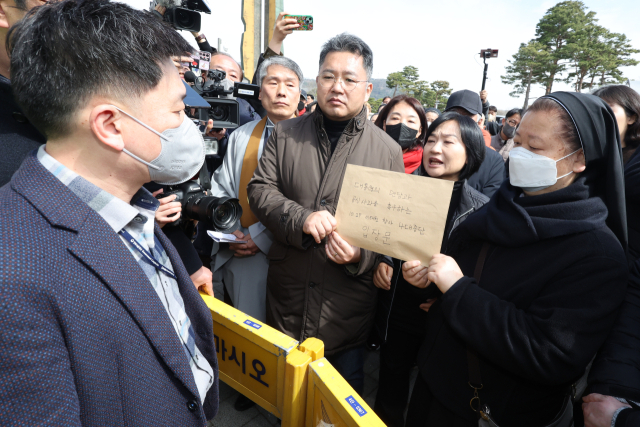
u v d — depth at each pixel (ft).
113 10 1.87
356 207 4.11
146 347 2.10
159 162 2.18
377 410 6.09
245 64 36.63
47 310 1.59
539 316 3.03
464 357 3.58
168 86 2.11
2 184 2.99
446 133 5.26
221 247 6.66
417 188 3.76
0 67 3.29
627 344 2.99
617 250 2.97
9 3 3.00
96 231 1.91
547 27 196.34
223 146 8.38
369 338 6.56
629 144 6.09
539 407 3.41
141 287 2.06
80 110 1.85
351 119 4.95
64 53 1.74
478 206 5.27
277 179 5.45
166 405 2.24
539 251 3.26
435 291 4.76
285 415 3.73
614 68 179.63
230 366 4.40
